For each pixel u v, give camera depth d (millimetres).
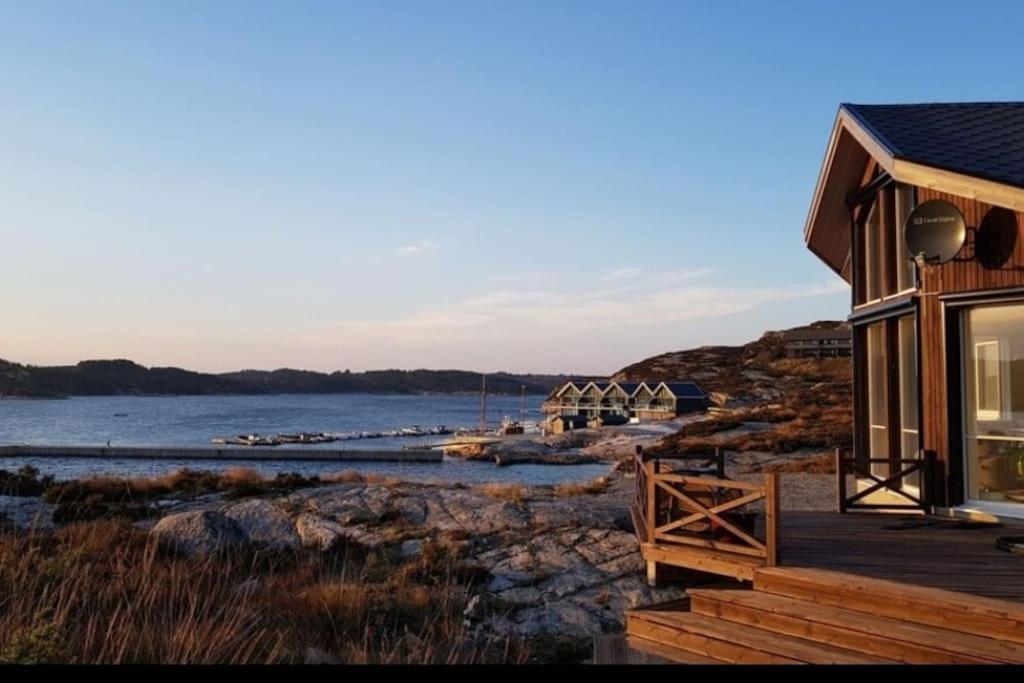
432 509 15219
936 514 9398
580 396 93000
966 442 9258
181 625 5938
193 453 53500
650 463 8242
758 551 7074
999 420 8891
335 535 13148
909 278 10352
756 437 31984
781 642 5930
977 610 5492
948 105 11344
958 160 8586
